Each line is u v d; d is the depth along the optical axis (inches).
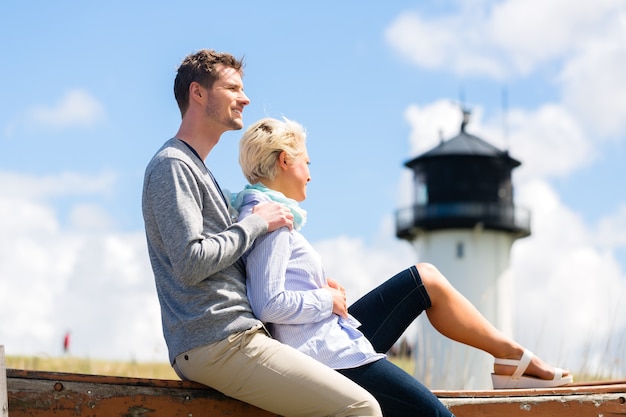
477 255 1198.9
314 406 116.6
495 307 1198.9
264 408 119.0
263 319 120.9
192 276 114.8
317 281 127.9
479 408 130.8
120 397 118.6
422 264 144.6
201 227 117.7
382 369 122.6
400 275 143.1
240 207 130.9
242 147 134.9
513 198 1233.4
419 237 1251.2
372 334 140.8
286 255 123.0
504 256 1226.6
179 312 117.9
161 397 120.0
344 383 116.9
